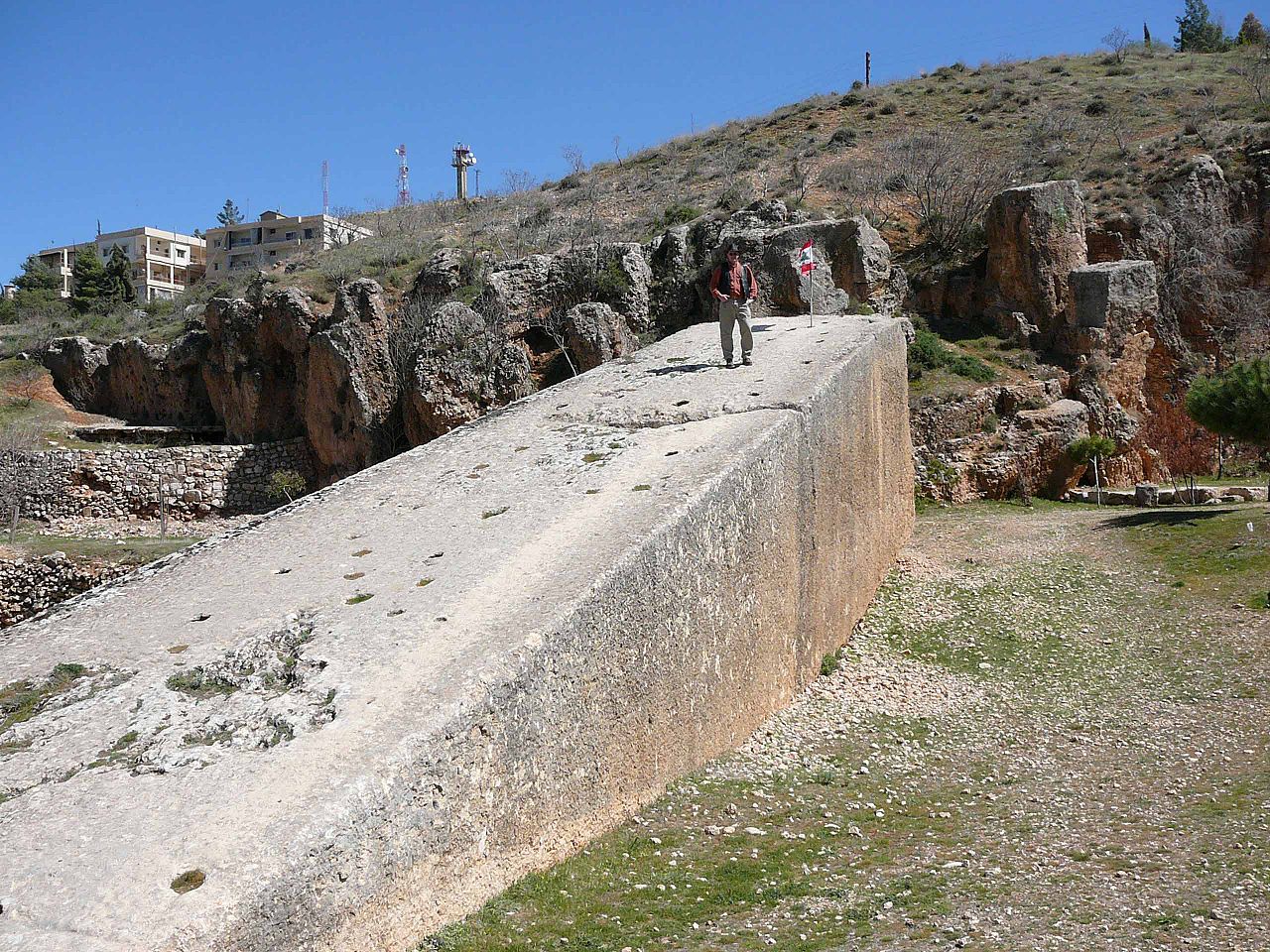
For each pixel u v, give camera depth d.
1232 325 30.27
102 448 34.81
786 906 6.86
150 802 5.70
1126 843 8.00
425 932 6.02
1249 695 12.07
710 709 9.91
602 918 6.55
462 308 29.69
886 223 32.41
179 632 8.14
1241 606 14.91
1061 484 24.70
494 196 55.31
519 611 7.71
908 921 6.57
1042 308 28.05
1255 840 7.81
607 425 13.30
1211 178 31.53
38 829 5.50
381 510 11.06
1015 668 13.77
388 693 6.67
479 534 9.74
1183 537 18.06
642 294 29.30
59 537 30.67
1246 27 61.94
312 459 33.88
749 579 10.95
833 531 14.09
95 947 4.61
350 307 31.81
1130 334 27.62
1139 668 13.47
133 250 97.31
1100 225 30.44
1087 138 39.25
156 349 38.94
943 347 26.67
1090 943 6.12
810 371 14.55
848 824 8.59
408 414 29.94
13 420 37.25
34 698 7.20
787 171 42.69
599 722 7.93
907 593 16.70
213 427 37.41
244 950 4.95
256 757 6.12
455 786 6.36
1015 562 17.98
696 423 12.74
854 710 12.08
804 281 25.64
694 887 7.14
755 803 8.89
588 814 7.76
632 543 8.74
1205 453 29.09
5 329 51.78
